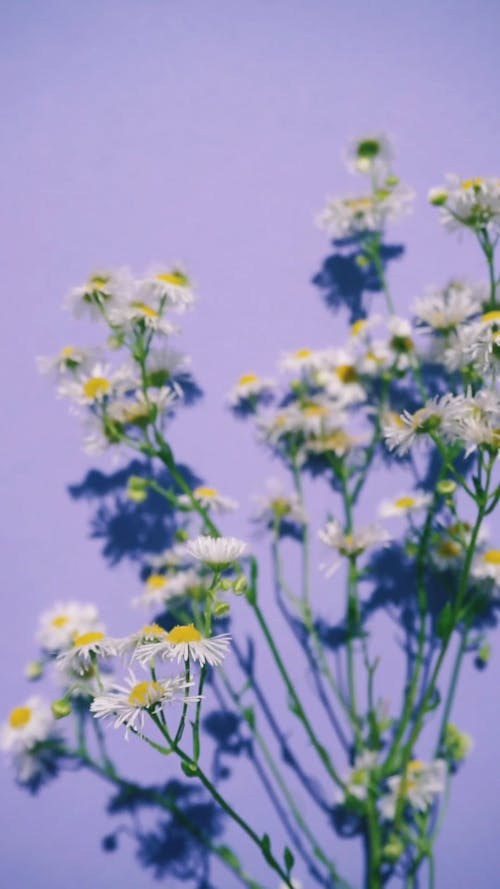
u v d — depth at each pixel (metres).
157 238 0.61
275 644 0.59
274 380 0.61
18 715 0.58
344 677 0.59
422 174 0.62
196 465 0.60
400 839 0.58
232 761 0.58
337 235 0.61
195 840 0.58
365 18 0.63
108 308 0.57
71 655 0.53
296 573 0.60
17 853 0.57
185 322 0.61
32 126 0.62
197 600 0.58
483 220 0.57
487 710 0.59
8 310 0.60
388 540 0.58
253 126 0.62
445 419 0.54
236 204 0.62
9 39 0.62
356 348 0.60
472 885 0.58
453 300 0.58
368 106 0.62
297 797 0.58
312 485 0.60
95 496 0.60
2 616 0.59
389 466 0.60
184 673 0.52
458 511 0.60
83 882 0.57
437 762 0.57
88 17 0.62
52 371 0.58
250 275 0.61
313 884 0.58
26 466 0.60
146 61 0.62
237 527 0.60
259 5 0.63
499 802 0.58
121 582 0.59
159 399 0.58
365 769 0.57
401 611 0.59
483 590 0.59
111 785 0.58
